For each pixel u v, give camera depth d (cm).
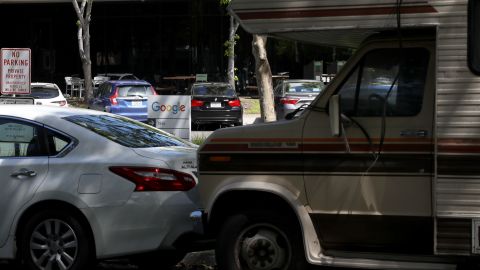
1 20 4550
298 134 648
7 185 730
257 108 3425
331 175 639
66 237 720
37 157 738
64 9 4491
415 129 619
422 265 610
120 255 710
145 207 704
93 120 797
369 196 630
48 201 721
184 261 870
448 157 598
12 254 733
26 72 1488
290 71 3706
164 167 720
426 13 601
